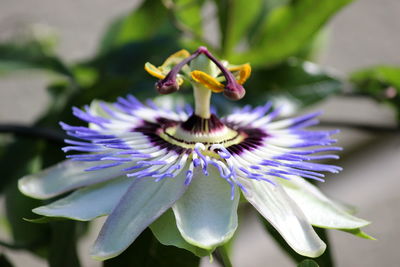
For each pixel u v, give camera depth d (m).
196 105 0.33
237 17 0.40
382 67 0.41
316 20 0.39
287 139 0.33
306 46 0.41
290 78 0.40
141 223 0.29
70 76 0.40
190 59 0.32
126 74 0.40
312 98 0.40
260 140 0.33
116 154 0.31
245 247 0.59
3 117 0.60
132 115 0.34
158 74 0.32
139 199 0.30
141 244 0.31
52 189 0.31
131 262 0.31
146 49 0.40
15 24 0.44
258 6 0.40
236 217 0.29
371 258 0.59
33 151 0.39
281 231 0.29
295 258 0.32
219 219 0.29
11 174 0.39
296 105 0.40
